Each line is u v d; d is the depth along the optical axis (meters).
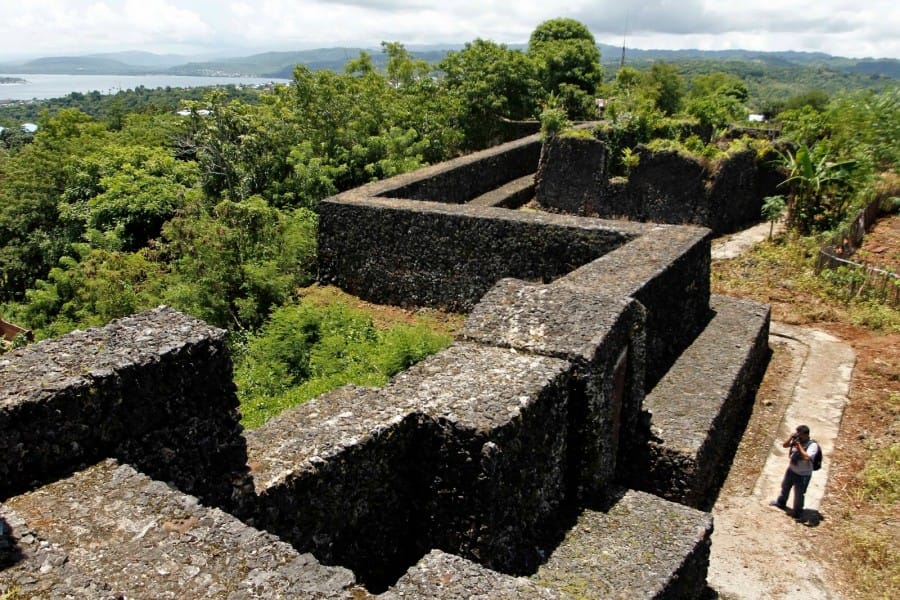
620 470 7.07
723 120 22.97
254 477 4.23
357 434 4.66
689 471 6.80
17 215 20.22
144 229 16.61
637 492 6.21
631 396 6.76
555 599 3.46
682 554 5.23
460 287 12.08
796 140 19.08
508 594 3.48
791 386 9.99
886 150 19.52
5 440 3.36
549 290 6.86
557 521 5.68
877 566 6.35
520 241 11.36
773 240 15.60
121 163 19.06
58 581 2.73
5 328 13.74
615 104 19.42
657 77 37.75
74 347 3.98
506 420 4.79
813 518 7.14
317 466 4.37
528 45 36.22
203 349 4.14
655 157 16.83
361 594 3.78
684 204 16.66
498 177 18.94
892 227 16.66
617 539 5.42
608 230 10.65
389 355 9.22
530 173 20.88
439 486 4.89
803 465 6.96
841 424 8.98
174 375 3.99
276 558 3.12
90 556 3.02
